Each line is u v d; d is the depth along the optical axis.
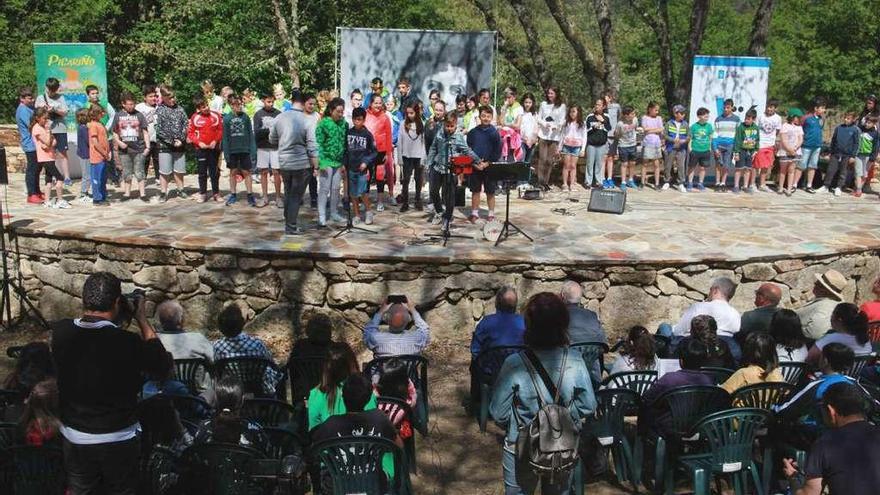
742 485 5.10
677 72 31.30
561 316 4.10
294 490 4.64
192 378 5.92
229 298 8.73
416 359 6.24
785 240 9.79
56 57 13.07
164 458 4.65
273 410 5.33
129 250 8.81
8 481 4.59
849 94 28.36
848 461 3.72
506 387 4.11
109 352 4.06
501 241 9.29
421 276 8.56
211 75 19.50
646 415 5.46
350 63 14.90
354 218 10.05
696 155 13.12
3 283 8.78
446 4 24.42
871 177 13.73
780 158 13.05
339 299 8.60
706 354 5.50
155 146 11.72
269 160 10.72
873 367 5.95
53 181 12.09
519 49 25.12
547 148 12.62
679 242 9.50
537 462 3.99
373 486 4.52
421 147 10.70
